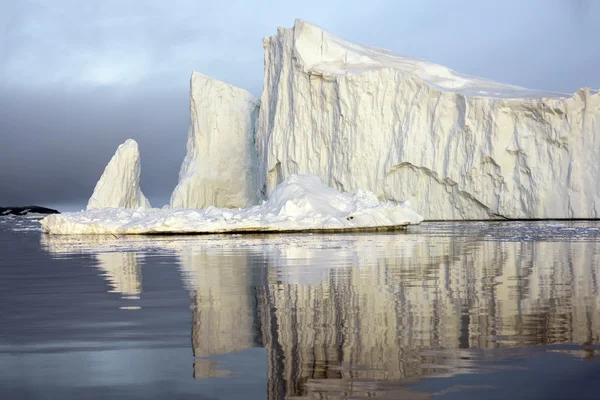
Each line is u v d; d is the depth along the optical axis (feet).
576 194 132.36
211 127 178.91
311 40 156.97
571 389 17.02
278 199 108.47
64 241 88.69
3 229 139.74
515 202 136.36
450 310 27.89
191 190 172.65
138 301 31.99
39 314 28.78
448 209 144.77
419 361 19.72
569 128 132.98
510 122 137.49
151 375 18.94
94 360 20.70
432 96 145.38
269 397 16.90
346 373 18.67
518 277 39.42
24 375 19.13
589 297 31.09
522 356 20.11
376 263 48.91
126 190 144.77
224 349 21.66
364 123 148.56
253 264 49.11
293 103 156.46
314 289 34.71
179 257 56.95
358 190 114.32
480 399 16.40
